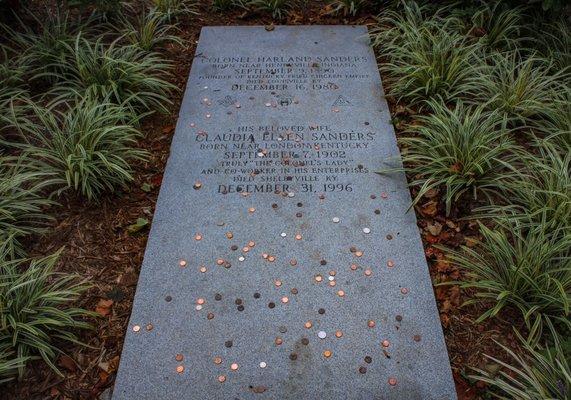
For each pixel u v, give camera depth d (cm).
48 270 130
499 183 153
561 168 150
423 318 129
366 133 177
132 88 190
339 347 123
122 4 232
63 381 118
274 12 238
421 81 192
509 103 179
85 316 130
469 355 123
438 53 195
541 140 169
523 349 124
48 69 197
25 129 167
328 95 193
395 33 214
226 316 129
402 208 154
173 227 148
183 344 123
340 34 225
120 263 142
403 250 143
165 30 220
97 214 154
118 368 119
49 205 154
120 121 181
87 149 159
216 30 227
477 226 151
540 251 129
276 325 127
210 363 120
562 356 113
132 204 158
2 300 122
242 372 119
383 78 203
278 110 186
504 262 134
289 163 166
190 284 135
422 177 162
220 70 205
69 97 189
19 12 220
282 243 145
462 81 191
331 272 138
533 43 212
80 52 191
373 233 147
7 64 191
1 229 144
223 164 166
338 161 167
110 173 160
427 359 121
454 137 164
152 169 168
